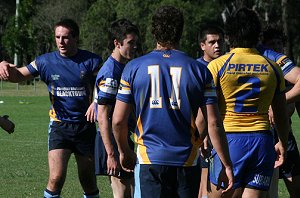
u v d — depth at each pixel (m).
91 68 20.89
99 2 136.38
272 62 15.61
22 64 146.00
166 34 13.53
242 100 15.42
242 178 15.57
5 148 39.97
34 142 43.19
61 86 20.78
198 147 13.70
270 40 19.30
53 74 20.80
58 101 20.86
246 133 15.45
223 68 15.43
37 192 25.81
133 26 18.33
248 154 15.41
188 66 13.45
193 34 132.38
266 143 15.51
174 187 13.52
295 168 20.45
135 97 13.57
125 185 19.52
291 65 17.50
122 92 13.62
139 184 13.54
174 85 13.37
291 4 152.88
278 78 15.58
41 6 151.25
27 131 50.44
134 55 18.25
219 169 15.55
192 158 13.53
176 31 13.52
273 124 17.11
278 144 16.52
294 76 17.36
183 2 133.50
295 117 68.50
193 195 13.59
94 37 136.00
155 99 13.40
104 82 17.64
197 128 13.77
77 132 20.81
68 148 20.83
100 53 136.25
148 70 13.45
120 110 13.65
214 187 15.77
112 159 17.14
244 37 15.53
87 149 21.00
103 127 17.20
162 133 13.41
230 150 15.47
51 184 20.56
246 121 15.48
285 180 20.69
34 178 29.12
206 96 13.53
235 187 15.54
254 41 15.63
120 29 18.16
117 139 13.78
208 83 13.53
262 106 15.54
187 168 13.47
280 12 143.38
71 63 20.83
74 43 20.84
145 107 13.48
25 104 82.56
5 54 173.62
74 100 20.80
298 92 16.92
